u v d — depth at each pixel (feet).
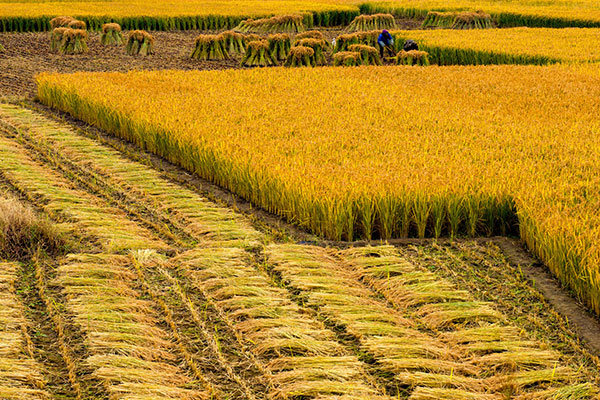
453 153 42.96
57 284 28.27
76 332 24.63
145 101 58.03
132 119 52.85
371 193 34.83
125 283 28.84
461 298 27.53
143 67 95.91
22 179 42.14
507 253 32.71
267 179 38.63
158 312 26.53
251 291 27.89
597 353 23.85
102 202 39.17
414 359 22.59
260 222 36.94
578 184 36.09
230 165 41.88
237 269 30.19
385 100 62.39
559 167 40.34
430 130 50.85
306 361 22.52
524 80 75.00
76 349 23.56
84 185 42.50
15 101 68.59
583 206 32.55
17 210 32.30
